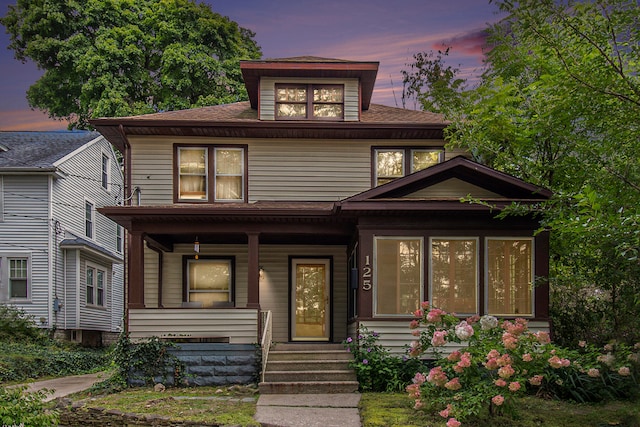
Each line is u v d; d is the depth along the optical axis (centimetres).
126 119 1338
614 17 799
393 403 926
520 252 1141
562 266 1265
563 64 959
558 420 795
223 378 1145
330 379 1091
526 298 1129
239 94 2755
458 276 1135
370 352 1098
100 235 2319
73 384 1298
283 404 948
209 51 2794
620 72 823
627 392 909
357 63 1394
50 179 1881
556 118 1070
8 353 1473
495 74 1480
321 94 1432
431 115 1532
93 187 2252
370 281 1134
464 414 737
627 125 920
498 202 1099
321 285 1432
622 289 980
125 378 1140
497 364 743
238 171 1401
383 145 1421
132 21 2834
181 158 1391
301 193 1402
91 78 2677
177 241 1390
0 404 652
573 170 1146
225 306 1231
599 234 780
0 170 1836
